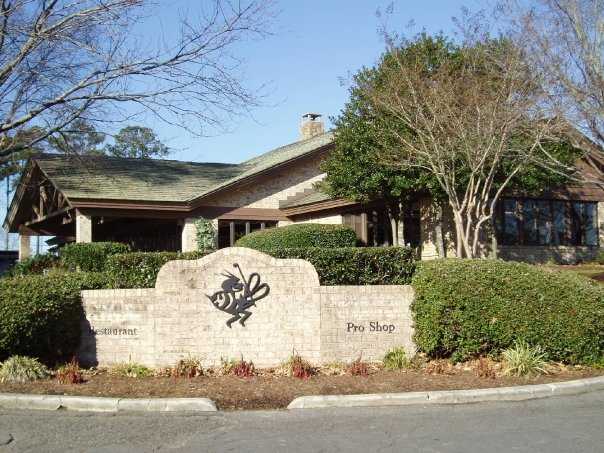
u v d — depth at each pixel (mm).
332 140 21500
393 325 10781
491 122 14391
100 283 11359
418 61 16391
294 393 8625
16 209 27219
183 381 9312
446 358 10555
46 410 8008
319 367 10289
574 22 14203
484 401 8469
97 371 10039
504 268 10391
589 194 23516
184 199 22328
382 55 17891
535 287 10234
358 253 12109
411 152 16828
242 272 10461
